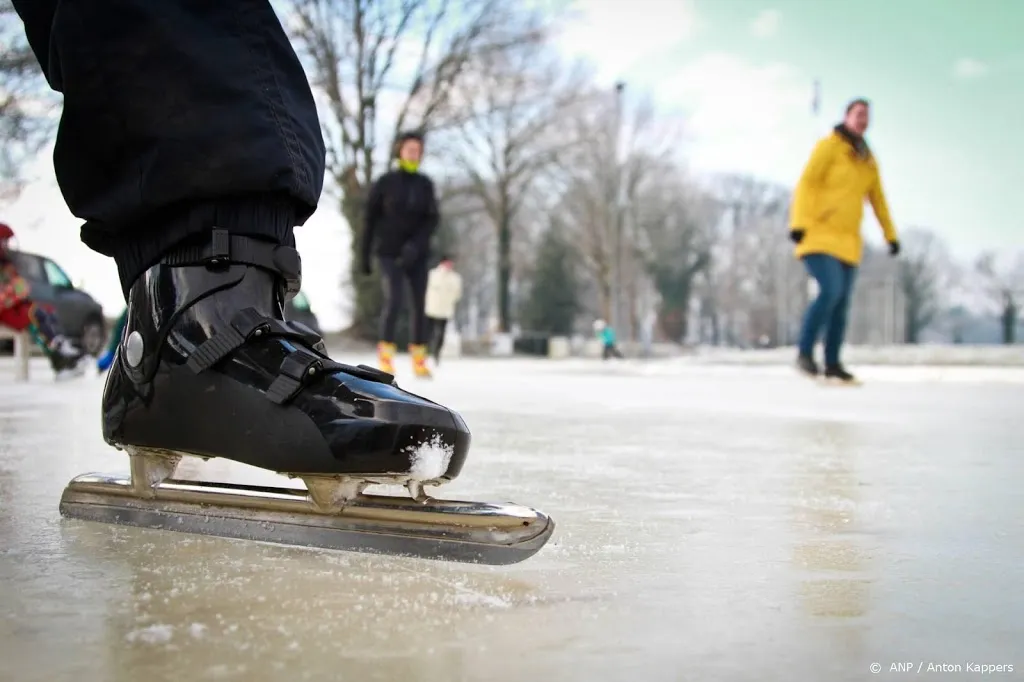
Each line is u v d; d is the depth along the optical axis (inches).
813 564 43.0
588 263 1865.2
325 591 36.3
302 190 53.1
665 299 2144.4
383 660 28.1
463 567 40.8
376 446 41.9
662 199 1994.3
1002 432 126.5
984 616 34.0
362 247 303.6
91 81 51.4
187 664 27.5
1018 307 2443.4
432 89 1111.0
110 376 51.8
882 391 259.9
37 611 33.1
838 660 28.7
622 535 49.9
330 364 46.0
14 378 286.8
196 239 50.3
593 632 31.4
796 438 116.0
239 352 47.4
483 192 1419.8
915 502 63.3
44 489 63.9
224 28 52.2
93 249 56.2
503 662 28.1
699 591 37.5
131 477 51.1
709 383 311.6
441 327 600.4
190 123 50.3
